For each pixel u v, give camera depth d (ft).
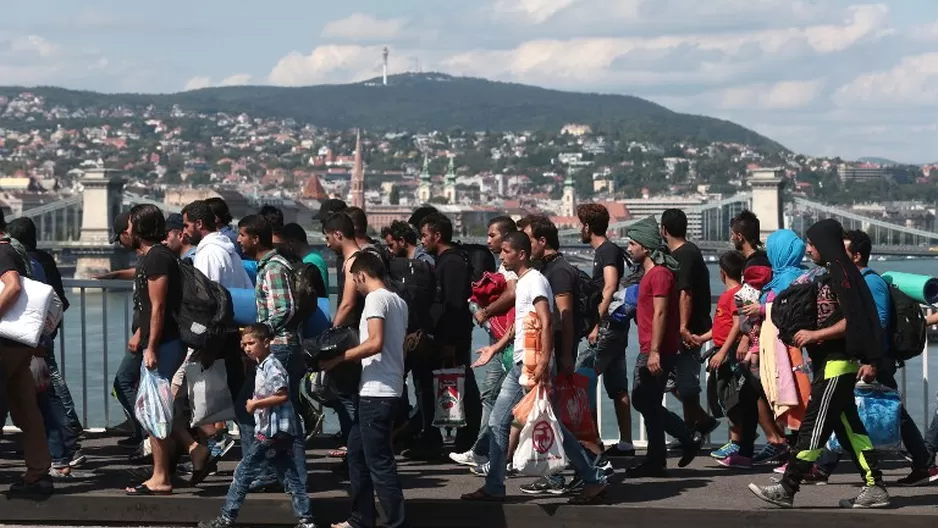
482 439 40.68
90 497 36.55
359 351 34.50
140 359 44.50
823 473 39.09
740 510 34.47
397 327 34.96
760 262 41.34
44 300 36.86
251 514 35.96
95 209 521.65
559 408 36.52
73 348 120.88
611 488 38.17
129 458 42.75
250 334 35.17
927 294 37.27
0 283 36.70
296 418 35.35
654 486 38.52
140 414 36.78
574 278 37.70
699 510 34.63
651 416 39.99
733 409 41.73
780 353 39.19
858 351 34.45
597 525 35.09
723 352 41.39
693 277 41.91
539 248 39.14
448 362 42.47
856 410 35.27
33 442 36.78
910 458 42.98
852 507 35.09
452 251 42.37
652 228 41.11
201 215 40.68
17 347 36.47
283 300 37.68
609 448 44.11
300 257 44.78
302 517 35.24
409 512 35.94
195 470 38.14
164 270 36.63
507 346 39.81
